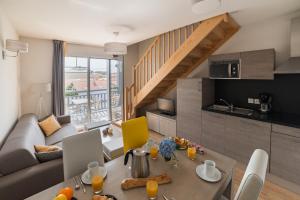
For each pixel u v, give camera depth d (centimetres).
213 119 326
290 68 237
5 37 265
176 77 454
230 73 308
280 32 284
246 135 277
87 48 496
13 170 184
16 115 351
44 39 428
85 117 544
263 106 296
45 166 195
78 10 253
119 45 290
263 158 120
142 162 136
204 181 133
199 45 342
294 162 227
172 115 457
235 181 250
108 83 570
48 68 440
